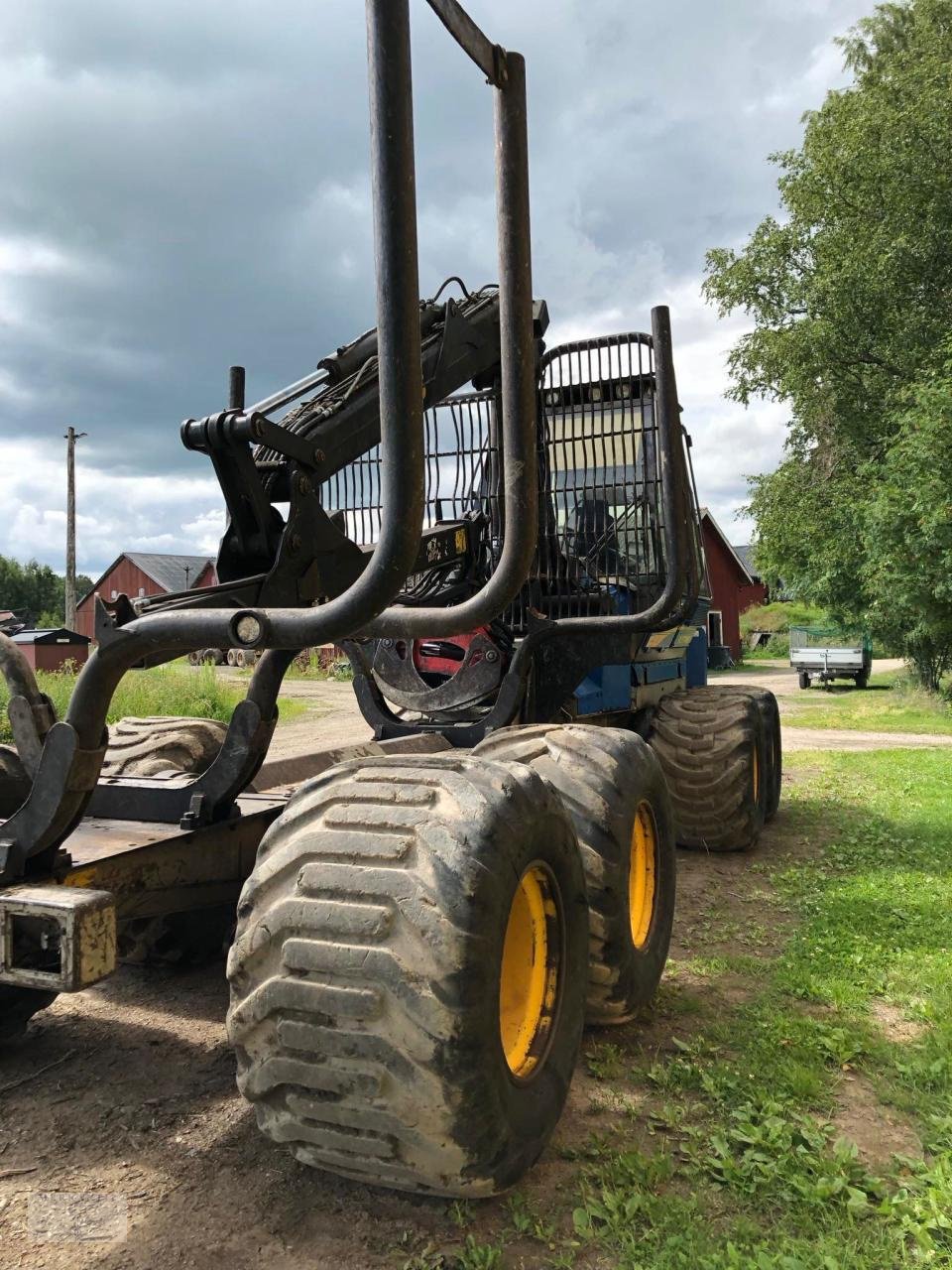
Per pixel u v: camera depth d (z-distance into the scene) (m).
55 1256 2.06
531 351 2.30
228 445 2.86
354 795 2.23
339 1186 2.35
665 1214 2.21
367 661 5.18
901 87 23.17
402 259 1.85
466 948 1.96
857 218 22.86
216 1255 2.08
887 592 17.42
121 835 3.04
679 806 5.95
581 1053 3.13
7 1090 2.83
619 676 5.99
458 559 4.48
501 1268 2.05
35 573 92.19
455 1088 1.93
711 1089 2.82
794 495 23.12
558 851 2.49
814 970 3.90
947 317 21.75
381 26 1.82
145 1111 2.71
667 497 4.59
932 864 5.68
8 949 2.30
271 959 2.08
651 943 3.46
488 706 5.20
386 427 1.88
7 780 3.26
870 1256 2.10
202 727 4.18
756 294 24.41
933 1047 3.14
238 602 2.83
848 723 15.40
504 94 2.32
